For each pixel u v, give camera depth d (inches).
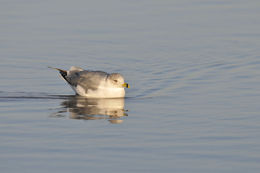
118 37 941.2
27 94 655.8
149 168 414.3
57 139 483.2
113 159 433.1
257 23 1024.2
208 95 637.3
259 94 633.0
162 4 1181.1
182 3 1191.6
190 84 692.1
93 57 829.8
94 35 952.3
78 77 665.0
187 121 536.1
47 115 565.0
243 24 1020.5
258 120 532.1
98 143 472.1
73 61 808.9
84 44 900.0
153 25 1015.0
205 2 1202.6
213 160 430.0
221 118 543.2
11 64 790.5
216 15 1087.6
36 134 497.7
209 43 905.5
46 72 760.3
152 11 1115.3
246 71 744.3
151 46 889.5
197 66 777.6
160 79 721.6
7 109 589.0
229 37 939.3
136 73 753.0
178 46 889.5
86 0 1212.5
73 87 671.1
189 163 424.5
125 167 416.5
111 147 461.4
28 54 840.9
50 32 965.2
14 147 461.4
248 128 507.8
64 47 882.1
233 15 1085.8
